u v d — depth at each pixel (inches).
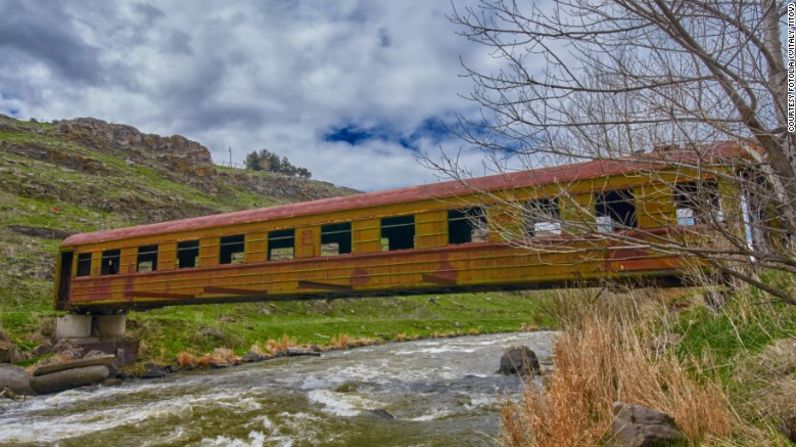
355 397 469.4
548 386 235.3
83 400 505.7
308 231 505.0
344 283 477.1
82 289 660.1
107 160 2516.0
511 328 1590.8
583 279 378.0
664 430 179.0
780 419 171.0
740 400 197.5
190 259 826.8
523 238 137.9
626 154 139.9
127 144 2938.0
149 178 2578.7
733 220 126.3
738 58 116.0
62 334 677.9
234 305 1299.2
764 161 124.6
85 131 2723.9
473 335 1424.7
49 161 2180.1
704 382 218.7
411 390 500.1
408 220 469.4
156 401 488.7
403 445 302.8
